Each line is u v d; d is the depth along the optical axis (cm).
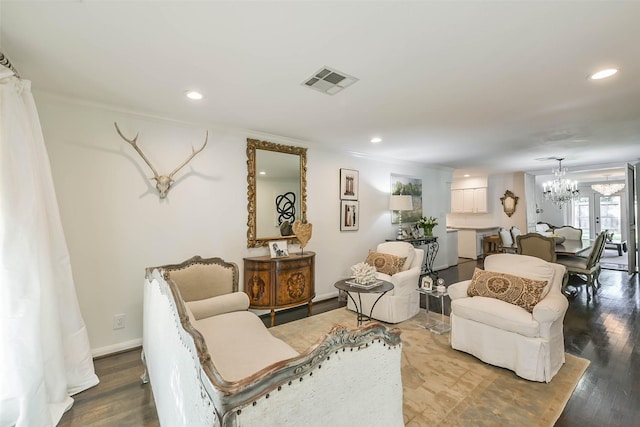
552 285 253
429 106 271
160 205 296
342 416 99
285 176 390
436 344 279
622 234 915
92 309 262
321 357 91
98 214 264
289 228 392
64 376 197
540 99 256
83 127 257
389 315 336
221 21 148
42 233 188
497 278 263
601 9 140
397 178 553
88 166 260
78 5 135
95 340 262
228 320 223
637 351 261
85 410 191
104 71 202
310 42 168
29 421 165
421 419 178
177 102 259
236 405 74
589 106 274
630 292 444
